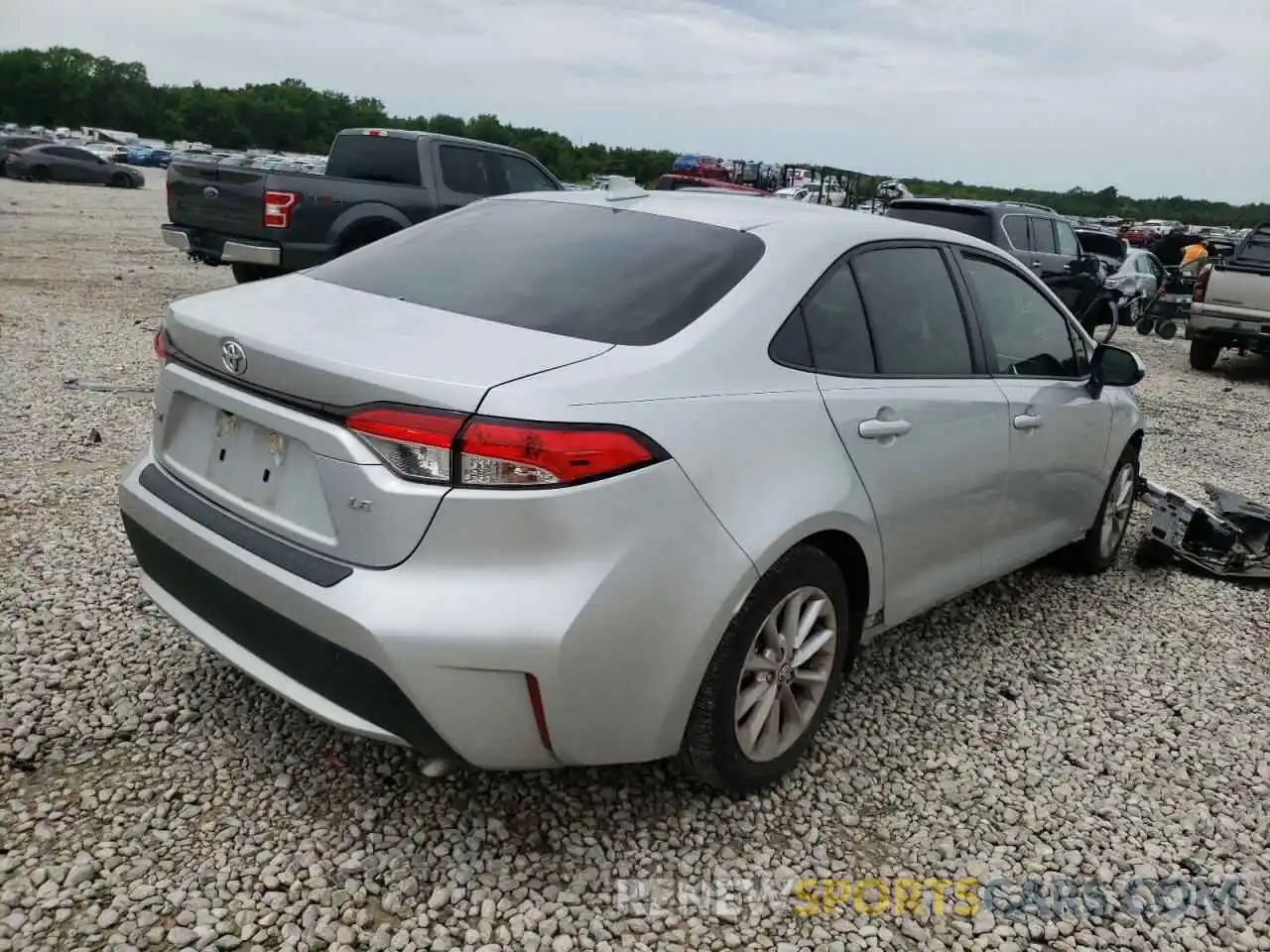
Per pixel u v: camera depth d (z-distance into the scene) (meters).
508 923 2.49
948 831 3.02
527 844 2.76
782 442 2.80
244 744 3.08
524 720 2.40
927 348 3.55
